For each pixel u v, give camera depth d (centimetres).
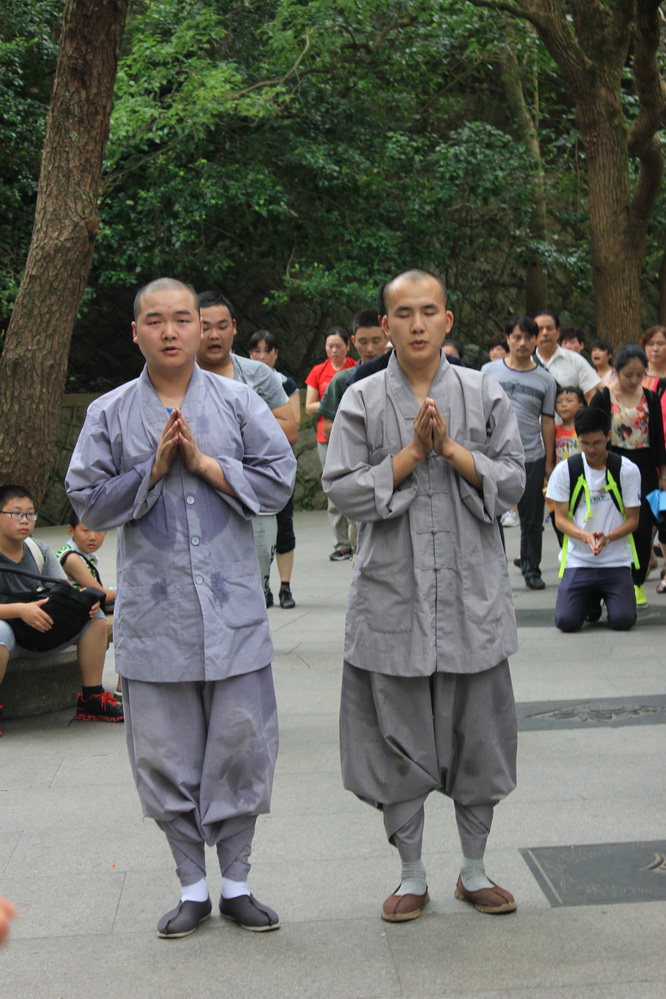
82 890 333
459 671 300
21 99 1241
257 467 318
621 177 1180
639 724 473
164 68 1238
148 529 304
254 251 1397
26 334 549
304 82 1339
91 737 489
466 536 303
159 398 313
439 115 1483
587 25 1142
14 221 1288
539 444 799
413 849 311
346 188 1365
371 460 309
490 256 1662
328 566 936
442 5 1317
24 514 513
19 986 278
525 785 404
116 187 1315
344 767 316
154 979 280
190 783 304
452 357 470
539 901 314
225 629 302
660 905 309
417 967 281
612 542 658
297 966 284
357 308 1349
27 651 512
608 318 1205
